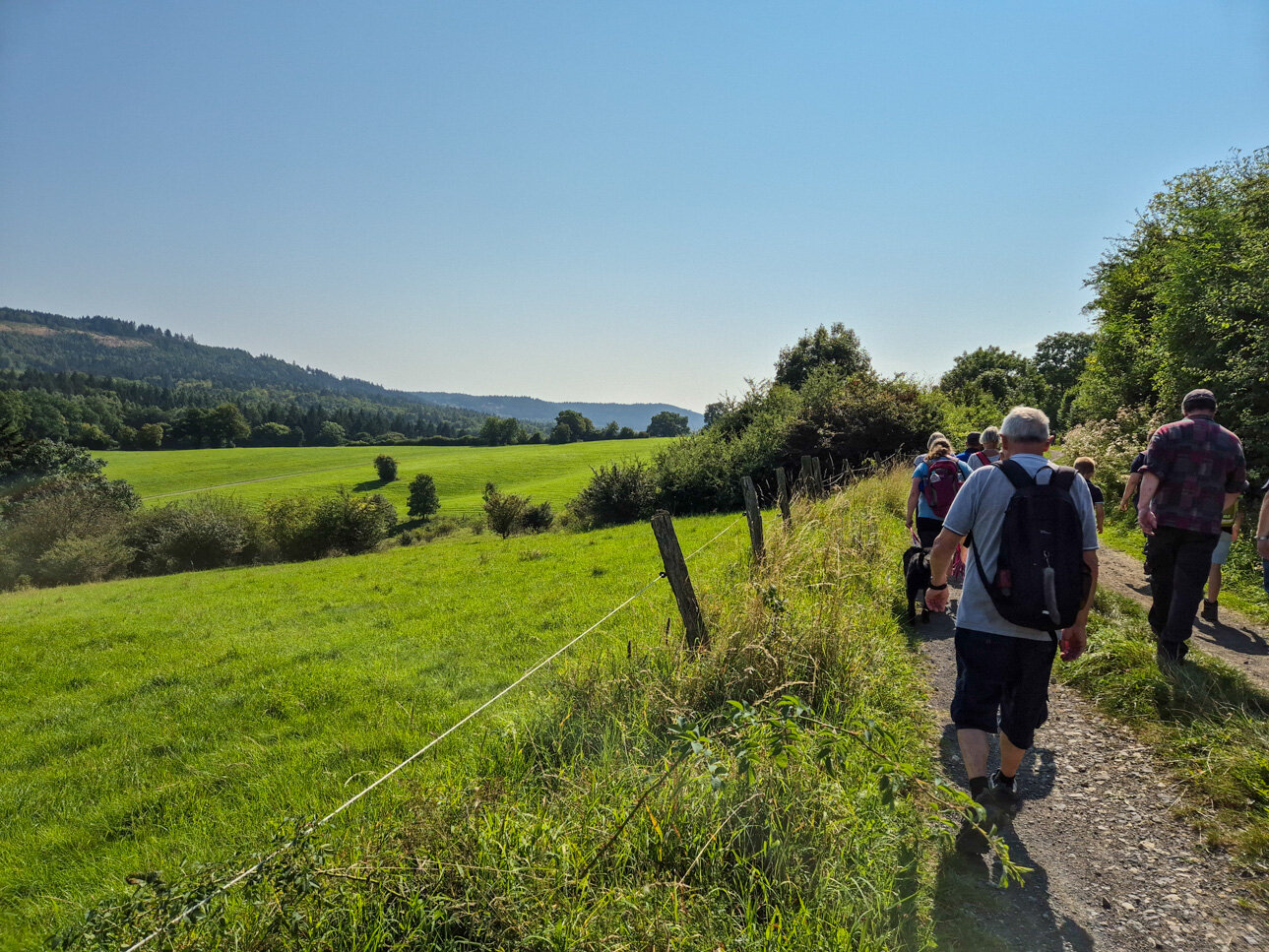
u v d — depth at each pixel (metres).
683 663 4.47
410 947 2.31
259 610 13.07
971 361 63.78
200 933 2.22
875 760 3.43
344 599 13.52
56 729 6.80
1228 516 8.37
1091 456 15.97
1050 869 2.96
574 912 2.36
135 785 5.13
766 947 2.31
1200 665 4.74
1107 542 11.30
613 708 4.21
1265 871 2.83
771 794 2.96
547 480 83.19
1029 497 3.14
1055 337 67.94
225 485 87.94
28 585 34.28
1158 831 3.19
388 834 2.78
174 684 8.02
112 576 34.31
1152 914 2.66
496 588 12.27
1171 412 13.14
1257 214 12.27
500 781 3.45
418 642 8.63
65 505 39.75
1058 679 5.05
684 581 4.80
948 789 2.76
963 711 3.28
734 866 2.74
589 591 10.52
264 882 2.37
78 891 3.65
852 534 7.91
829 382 26.00
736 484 24.67
